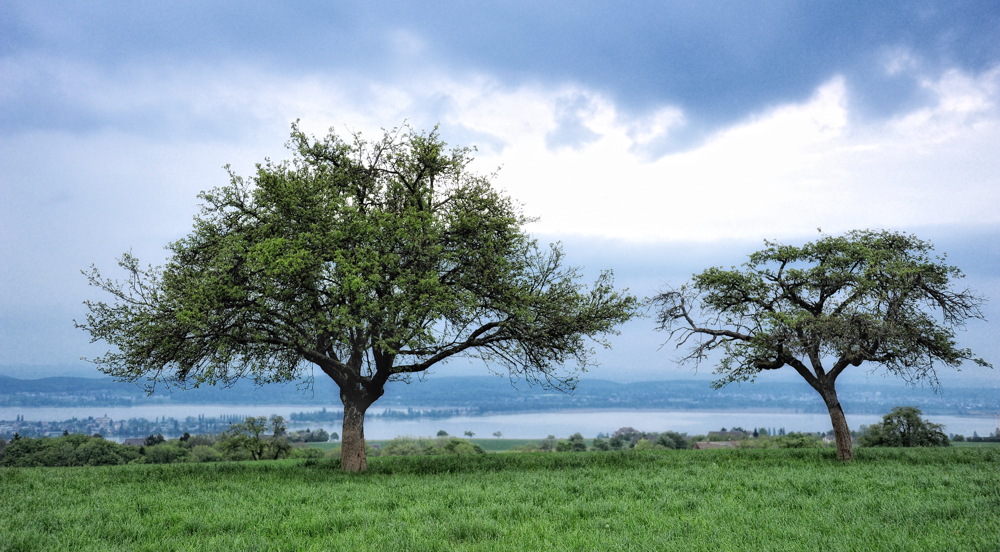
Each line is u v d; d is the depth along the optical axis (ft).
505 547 24.97
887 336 65.46
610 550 24.63
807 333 68.13
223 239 61.16
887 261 74.69
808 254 77.25
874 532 26.81
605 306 66.90
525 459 73.46
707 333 80.33
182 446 252.83
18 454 172.65
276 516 32.76
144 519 31.76
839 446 71.72
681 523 29.35
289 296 56.24
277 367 65.82
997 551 23.47
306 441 454.81
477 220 63.72
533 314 65.16
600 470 57.31
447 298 57.52
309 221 59.93
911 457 72.59
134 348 57.82
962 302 71.31
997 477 45.62
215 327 54.85
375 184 70.69
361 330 61.21
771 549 24.31
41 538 26.55
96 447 181.16
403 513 32.55
